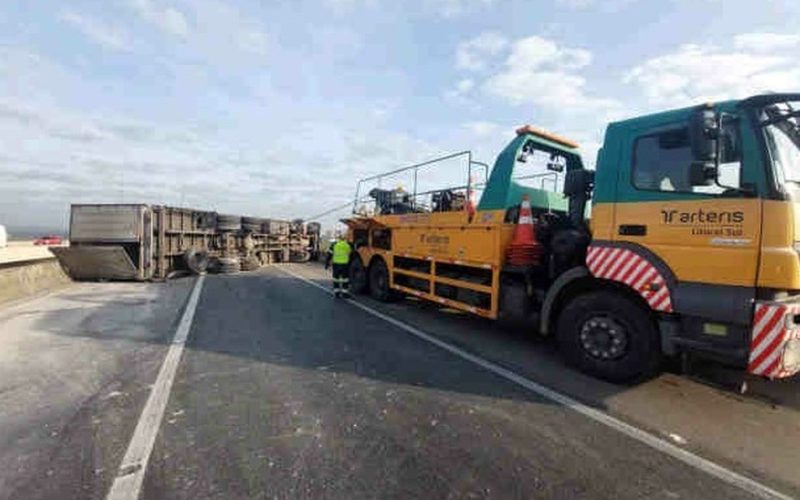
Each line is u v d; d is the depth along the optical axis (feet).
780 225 13.70
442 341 23.39
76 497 9.63
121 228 47.78
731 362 14.65
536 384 17.15
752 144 14.17
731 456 12.04
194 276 54.95
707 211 14.98
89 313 29.91
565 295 19.84
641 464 11.50
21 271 38.37
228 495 9.76
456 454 11.73
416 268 30.99
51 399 15.01
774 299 13.96
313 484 10.23
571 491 10.23
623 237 17.07
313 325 26.81
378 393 15.92
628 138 17.15
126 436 12.39
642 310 16.76
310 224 95.04
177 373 17.71
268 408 14.43
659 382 17.51
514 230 22.94
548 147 25.13
